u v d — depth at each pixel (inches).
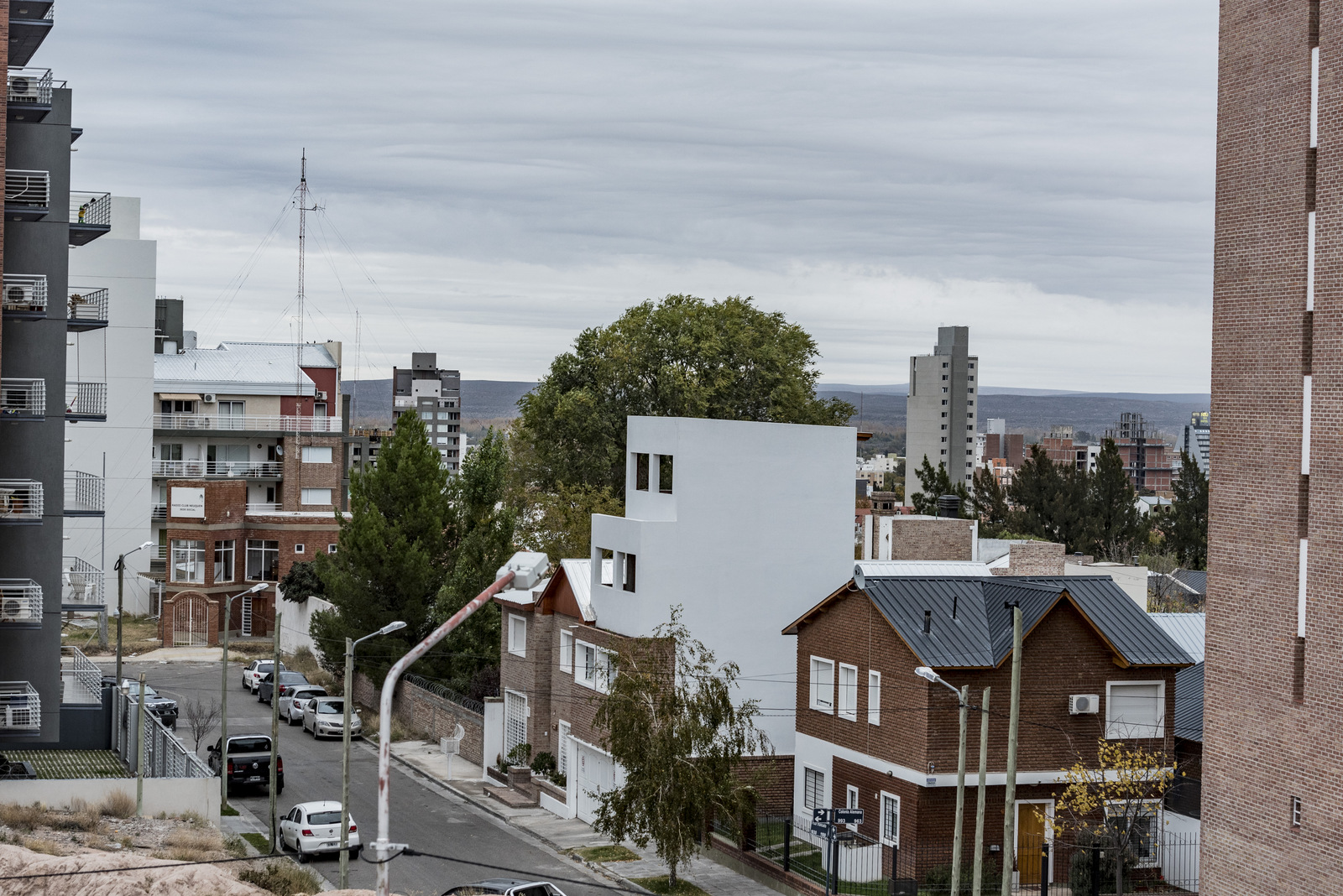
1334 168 1168.8
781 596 1943.9
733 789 1581.0
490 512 2723.9
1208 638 1301.7
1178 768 1665.8
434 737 2427.4
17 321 1883.6
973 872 1424.7
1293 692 1202.0
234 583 3479.3
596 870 1648.6
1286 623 1211.9
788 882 1530.5
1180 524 4229.8
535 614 2127.2
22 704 1852.9
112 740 2153.1
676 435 1888.5
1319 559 1171.3
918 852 1509.6
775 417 3427.7
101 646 3230.8
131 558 3671.3
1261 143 1256.8
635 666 1628.9
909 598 1603.1
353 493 2655.0
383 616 2576.3
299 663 3031.5
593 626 1983.3
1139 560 3873.0
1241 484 1267.2
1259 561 1245.1
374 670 2603.3
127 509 3659.0
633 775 1561.3
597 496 3068.4
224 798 1913.1
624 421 3363.7
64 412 1903.3
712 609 1903.3
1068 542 4138.8
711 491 1907.0
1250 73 1270.9
